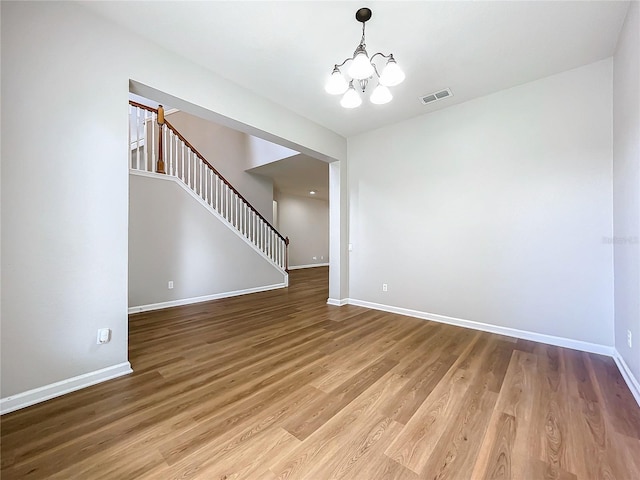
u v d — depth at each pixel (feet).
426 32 7.36
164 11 6.75
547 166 9.55
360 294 15.05
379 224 14.11
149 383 6.98
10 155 5.74
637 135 6.34
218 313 13.52
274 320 12.39
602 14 6.76
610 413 5.77
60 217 6.36
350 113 12.22
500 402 6.17
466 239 11.33
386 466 4.44
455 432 5.22
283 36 7.57
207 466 4.43
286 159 20.21
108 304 7.10
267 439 5.04
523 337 10.07
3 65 5.64
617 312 8.14
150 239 14.15
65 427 5.31
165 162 15.17
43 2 6.12
